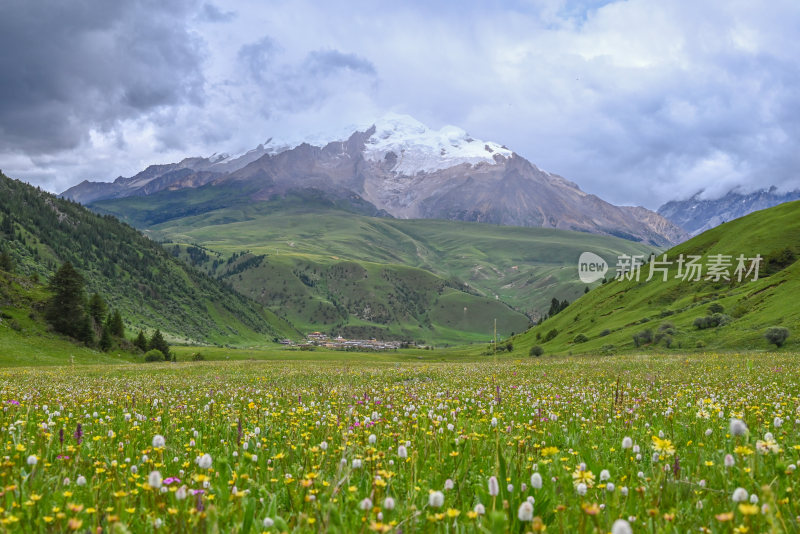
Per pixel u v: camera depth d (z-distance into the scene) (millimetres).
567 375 27016
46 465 5211
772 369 27641
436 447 6484
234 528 3562
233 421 9242
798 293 102000
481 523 3326
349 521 3734
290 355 196750
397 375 30734
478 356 185250
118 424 9273
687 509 4098
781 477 4414
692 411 9883
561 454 6172
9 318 116125
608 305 174125
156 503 4047
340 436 7320
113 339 135500
